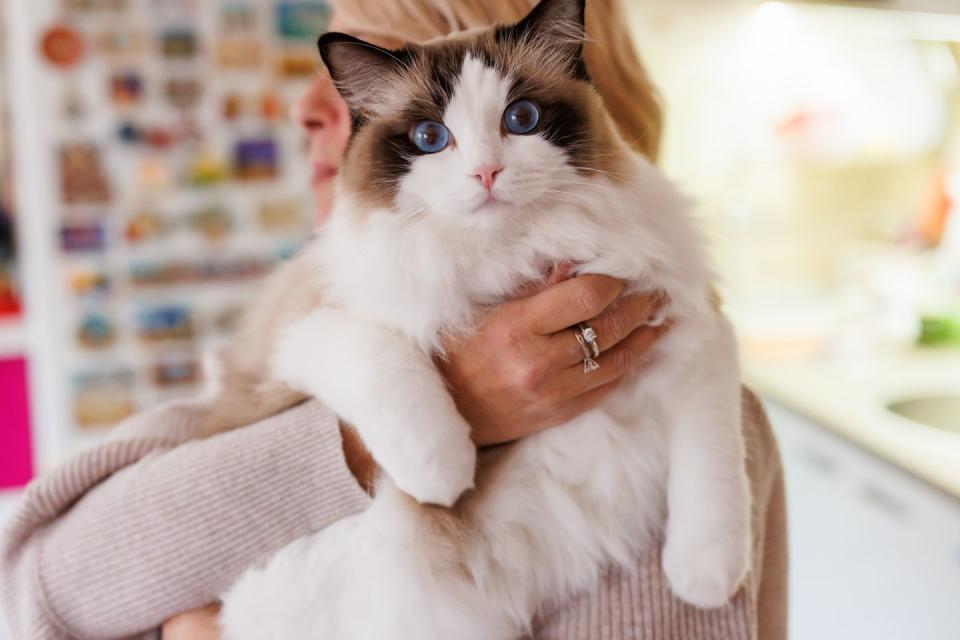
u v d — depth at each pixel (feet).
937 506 4.52
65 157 7.55
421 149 2.84
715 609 2.60
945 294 6.96
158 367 8.09
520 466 2.70
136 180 7.75
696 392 2.73
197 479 2.73
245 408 3.10
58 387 7.93
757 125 7.95
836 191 8.03
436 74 2.85
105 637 2.82
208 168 7.89
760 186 8.07
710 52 7.69
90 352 7.92
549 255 2.75
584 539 2.64
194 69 7.69
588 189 2.74
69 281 7.75
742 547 2.55
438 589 2.56
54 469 3.05
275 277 3.74
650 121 3.66
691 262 2.78
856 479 5.27
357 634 2.62
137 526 2.72
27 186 7.61
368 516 2.66
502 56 2.87
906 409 5.70
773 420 6.25
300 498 2.72
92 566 2.72
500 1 3.48
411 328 2.71
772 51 7.50
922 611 4.64
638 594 2.62
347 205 2.95
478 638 2.61
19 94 7.50
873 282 7.27
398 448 2.47
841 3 5.77
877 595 5.03
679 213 2.87
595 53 3.41
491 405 2.67
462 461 2.50
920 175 7.50
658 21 7.59
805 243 8.17
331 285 2.94
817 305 7.75
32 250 7.71
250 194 8.05
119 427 3.44
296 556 2.70
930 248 7.18
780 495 3.34
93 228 7.74
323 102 3.95
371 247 2.80
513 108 2.79
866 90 7.64
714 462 2.61
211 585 2.76
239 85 7.82
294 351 2.90
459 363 2.68
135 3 7.45
